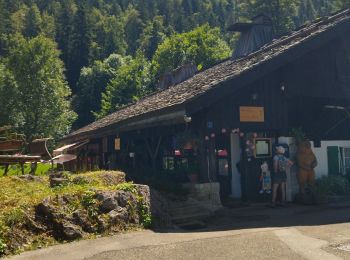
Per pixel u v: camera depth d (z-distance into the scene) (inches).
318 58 537.6
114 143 770.8
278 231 312.3
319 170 539.2
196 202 427.5
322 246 258.7
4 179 392.2
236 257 239.3
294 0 1868.8
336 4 1734.7
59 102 1701.5
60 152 810.8
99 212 317.4
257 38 724.0
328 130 549.6
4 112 1610.5
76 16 3294.8
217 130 467.2
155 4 4680.1
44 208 299.0
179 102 438.9
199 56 1796.3
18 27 3454.7
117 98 1985.7
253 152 499.2
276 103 505.0
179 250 258.8
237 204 481.7
